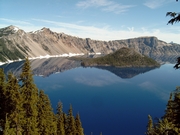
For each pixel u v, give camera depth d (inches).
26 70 1111.6
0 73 1353.3
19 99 1055.0
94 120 3639.3
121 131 3166.8
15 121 1050.7
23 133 1135.6
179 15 518.9
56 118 1963.6
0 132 1080.8
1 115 1176.2
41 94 1563.7
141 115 3890.3
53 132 1641.2
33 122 1154.7
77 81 7770.7
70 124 2023.9
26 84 1123.3
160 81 7839.6
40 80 7839.6
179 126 658.8
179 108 654.5
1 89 1251.2
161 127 1116.5
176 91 721.0
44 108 1501.0
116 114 3946.9
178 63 580.7
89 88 6441.9
